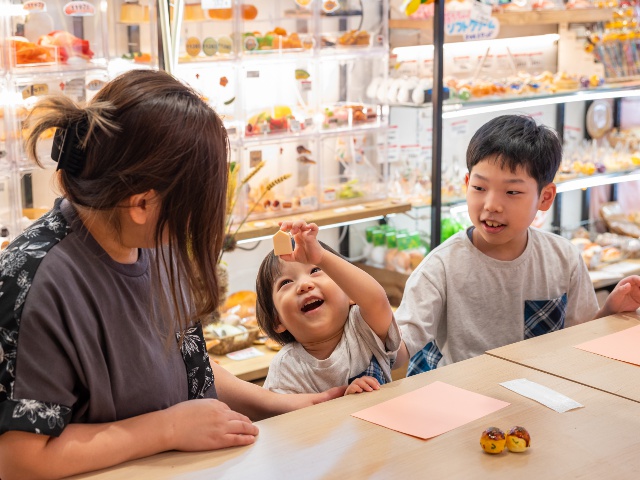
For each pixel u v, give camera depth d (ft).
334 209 10.66
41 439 3.78
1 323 3.73
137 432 4.06
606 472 3.91
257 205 10.03
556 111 13.51
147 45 8.87
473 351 6.63
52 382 3.79
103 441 3.95
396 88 10.74
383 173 11.16
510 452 4.13
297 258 5.10
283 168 10.31
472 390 4.97
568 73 13.15
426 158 10.87
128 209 3.84
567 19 12.02
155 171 3.73
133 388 4.17
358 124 10.80
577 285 6.89
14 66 7.79
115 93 3.88
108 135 3.75
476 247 6.69
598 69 12.72
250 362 9.09
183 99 3.86
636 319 6.46
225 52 9.52
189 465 4.01
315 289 5.53
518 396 4.86
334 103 10.73
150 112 3.75
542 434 4.33
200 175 3.83
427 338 6.35
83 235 4.06
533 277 6.73
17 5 7.91
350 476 3.88
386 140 11.09
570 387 5.01
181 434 4.15
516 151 6.18
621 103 13.89
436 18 10.18
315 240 5.08
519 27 12.85
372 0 10.66
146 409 4.25
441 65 10.32
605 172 12.92
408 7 10.62
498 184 6.26
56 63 8.01
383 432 4.38
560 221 13.80
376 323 5.46
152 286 4.32
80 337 3.89
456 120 12.01
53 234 4.01
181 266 3.99
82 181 3.85
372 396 4.91
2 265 3.85
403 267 11.07
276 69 10.03
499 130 6.33
